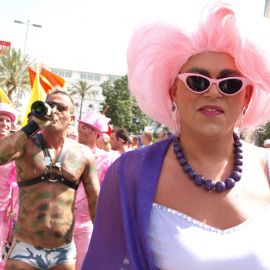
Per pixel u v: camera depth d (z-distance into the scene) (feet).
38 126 11.02
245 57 5.11
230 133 5.48
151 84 5.88
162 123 6.25
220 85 5.08
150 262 4.99
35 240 11.33
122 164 5.53
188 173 5.31
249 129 6.32
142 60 5.76
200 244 4.91
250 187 5.34
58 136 11.71
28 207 11.46
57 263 11.52
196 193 5.24
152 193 5.26
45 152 11.57
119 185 5.34
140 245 5.10
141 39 5.71
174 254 4.93
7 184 16.22
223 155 5.48
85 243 14.74
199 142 5.40
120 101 209.87
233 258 4.82
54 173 11.55
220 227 5.07
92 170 12.23
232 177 5.33
